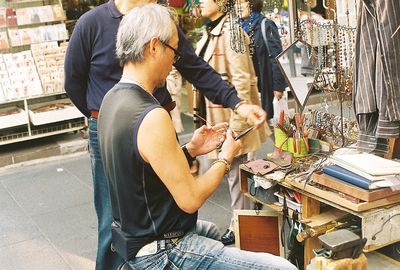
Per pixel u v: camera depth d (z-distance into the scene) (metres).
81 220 3.89
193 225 1.90
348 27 2.79
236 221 2.88
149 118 1.71
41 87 5.42
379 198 2.17
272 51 3.59
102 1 5.95
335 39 2.81
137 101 1.76
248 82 3.11
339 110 3.19
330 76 2.85
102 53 2.47
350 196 2.22
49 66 5.47
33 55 5.46
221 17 3.14
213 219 3.69
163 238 1.83
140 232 1.82
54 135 5.83
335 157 2.36
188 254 1.82
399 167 2.25
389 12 2.20
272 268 1.80
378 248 2.38
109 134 1.78
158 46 1.78
